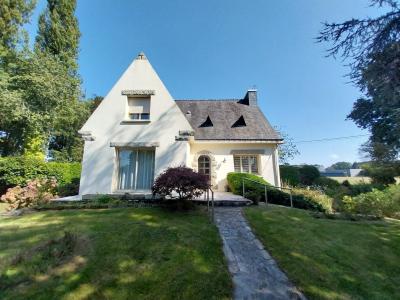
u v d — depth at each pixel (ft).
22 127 61.31
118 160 37.86
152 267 15.38
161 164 36.81
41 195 33.19
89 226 22.36
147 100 40.37
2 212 29.53
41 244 18.12
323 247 19.34
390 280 15.21
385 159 60.34
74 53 81.20
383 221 29.32
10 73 58.85
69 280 13.80
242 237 20.97
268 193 38.45
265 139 50.90
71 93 68.13
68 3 80.69
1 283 13.43
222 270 15.29
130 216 25.77
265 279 14.49
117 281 13.84
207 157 51.85
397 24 21.39
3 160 45.78
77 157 74.90
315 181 67.56
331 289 13.70
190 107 62.80
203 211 28.71
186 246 18.44
